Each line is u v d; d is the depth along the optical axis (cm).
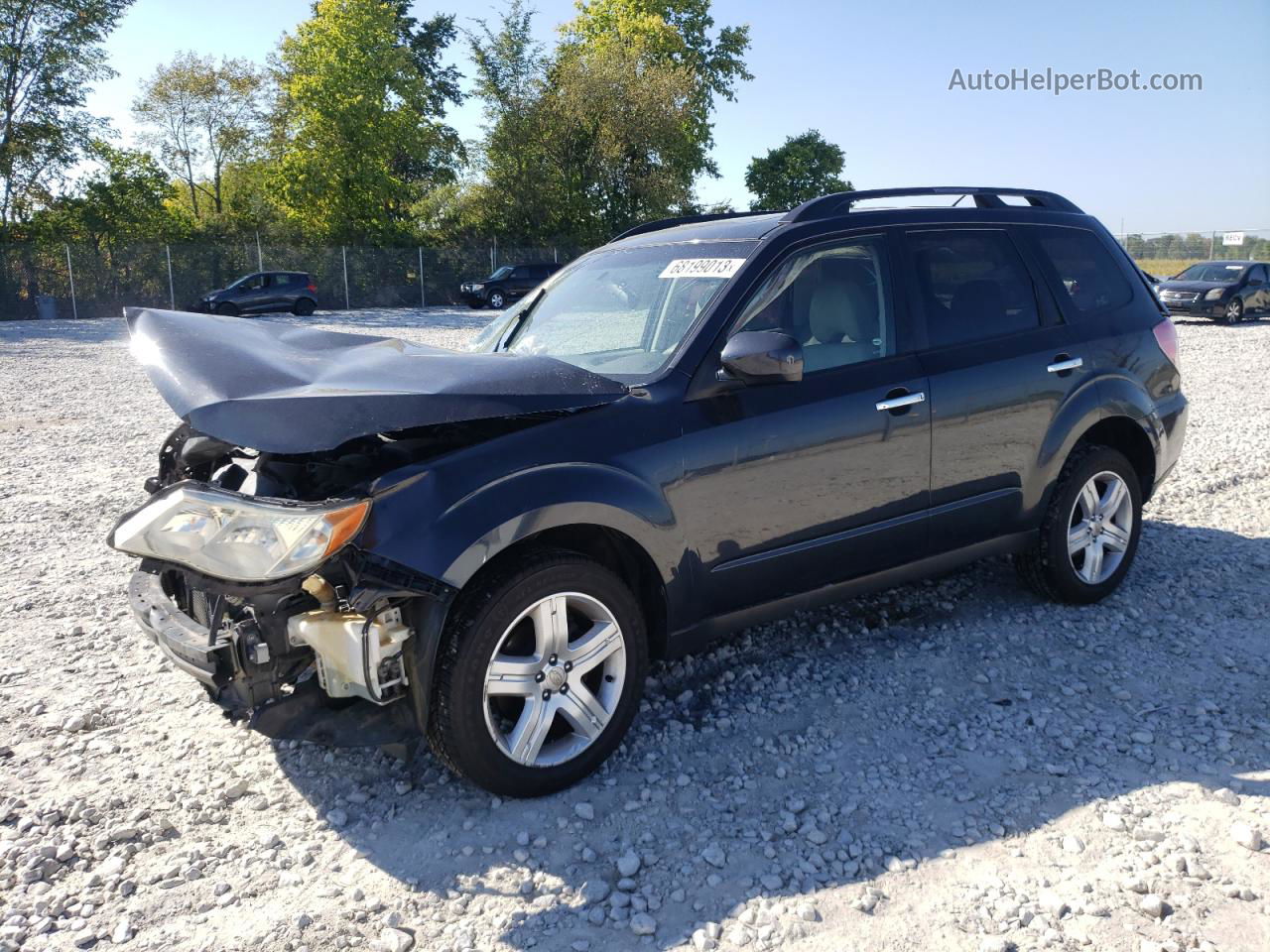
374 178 4075
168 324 341
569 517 296
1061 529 434
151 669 406
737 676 392
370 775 321
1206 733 337
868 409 365
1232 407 1012
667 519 319
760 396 345
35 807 303
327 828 292
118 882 267
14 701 376
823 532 363
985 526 414
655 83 4353
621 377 343
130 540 303
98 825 294
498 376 300
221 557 277
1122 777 309
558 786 308
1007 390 406
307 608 277
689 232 420
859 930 241
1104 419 446
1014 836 280
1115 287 474
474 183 4556
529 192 4350
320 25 3975
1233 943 230
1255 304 2225
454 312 3528
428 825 293
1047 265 445
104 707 372
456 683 282
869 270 387
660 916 250
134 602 321
